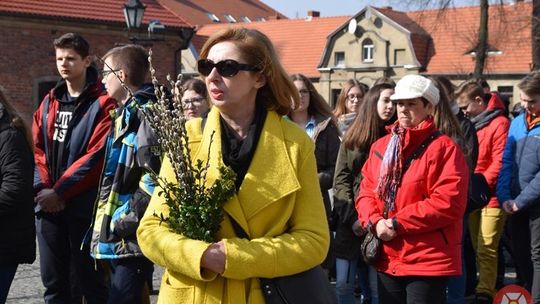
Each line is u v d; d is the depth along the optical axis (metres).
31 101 26.55
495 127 8.00
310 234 3.25
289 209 3.26
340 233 6.38
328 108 7.03
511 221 6.94
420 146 5.17
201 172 3.20
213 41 3.37
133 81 5.30
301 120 7.03
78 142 6.00
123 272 4.91
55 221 5.97
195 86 6.83
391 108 6.23
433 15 36.84
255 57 3.31
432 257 5.07
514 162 6.90
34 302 7.70
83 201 5.88
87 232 5.36
